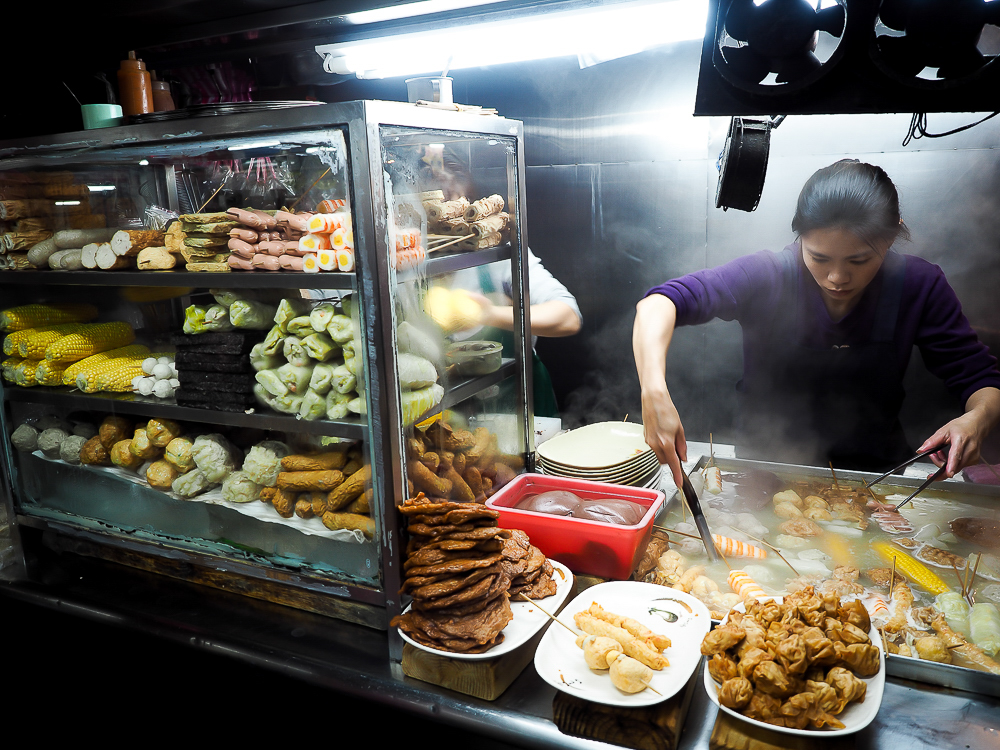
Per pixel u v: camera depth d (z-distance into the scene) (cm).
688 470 191
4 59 224
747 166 155
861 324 230
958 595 130
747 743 98
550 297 267
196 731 152
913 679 112
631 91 260
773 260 235
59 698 170
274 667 132
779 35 110
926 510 167
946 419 249
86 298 158
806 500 171
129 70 171
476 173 162
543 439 212
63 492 172
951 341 220
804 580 137
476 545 121
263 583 153
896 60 107
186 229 136
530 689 120
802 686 100
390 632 129
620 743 105
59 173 153
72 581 168
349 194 118
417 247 132
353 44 208
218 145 132
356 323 123
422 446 138
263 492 142
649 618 125
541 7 181
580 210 283
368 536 133
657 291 222
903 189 238
